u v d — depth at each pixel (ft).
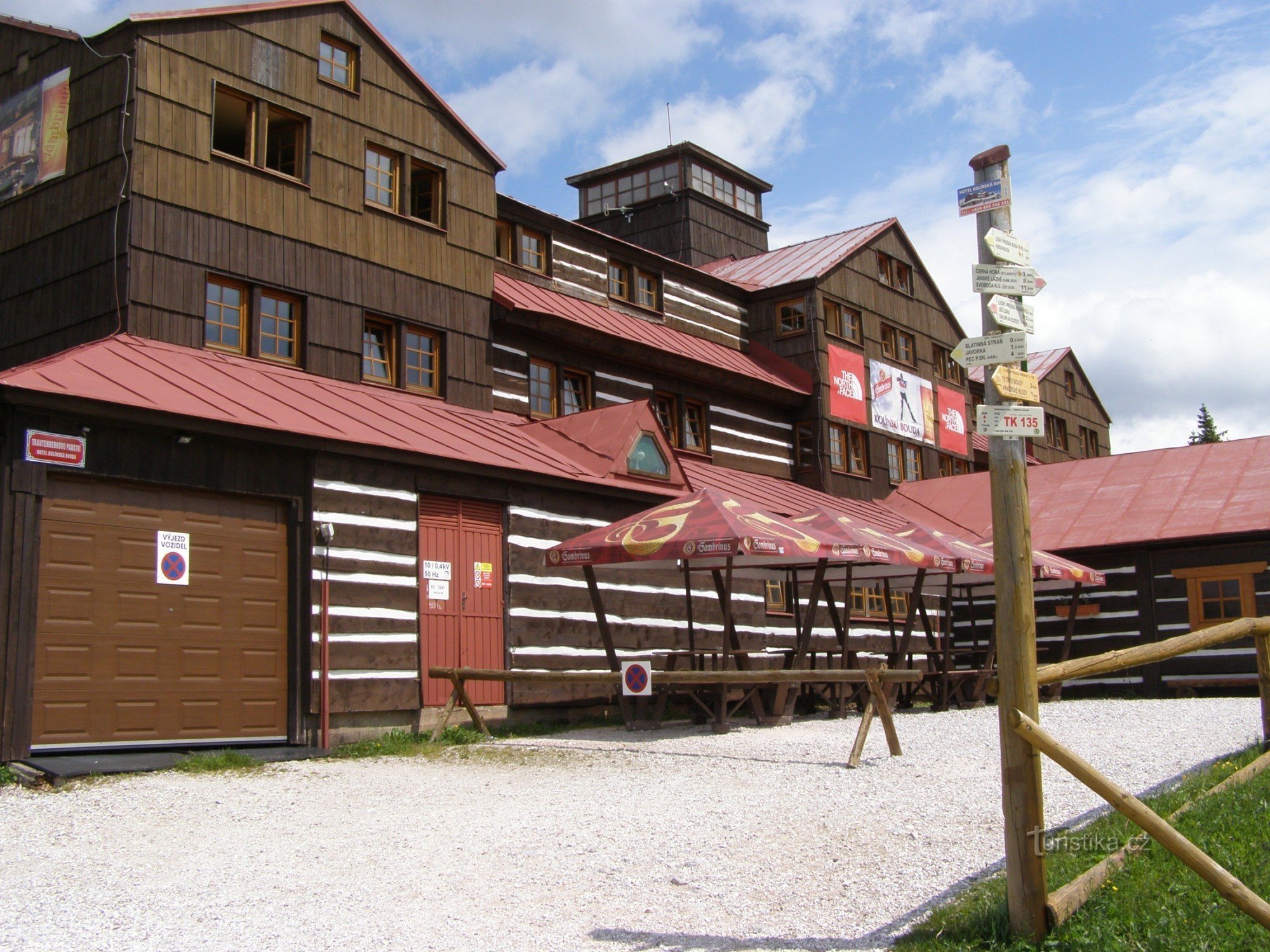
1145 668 69.67
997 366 18.65
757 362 83.56
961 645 81.41
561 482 53.16
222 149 56.18
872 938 18.02
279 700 41.73
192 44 48.47
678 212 102.06
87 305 46.65
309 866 23.22
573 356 65.10
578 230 69.26
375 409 49.70
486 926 19.06
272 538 42.34
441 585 48.03
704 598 62.39
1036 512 77.92
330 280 52.21
